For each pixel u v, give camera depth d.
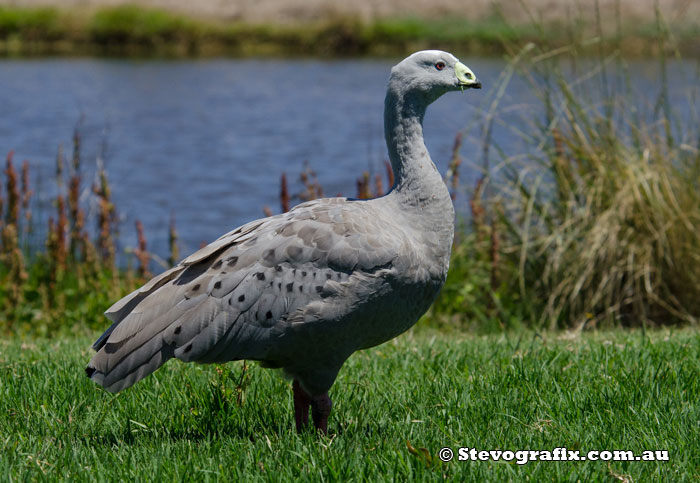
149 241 14.02
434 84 5.14
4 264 10.17
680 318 9.30
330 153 20.78
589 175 9.57
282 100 28.06
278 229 4.74
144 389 5.75
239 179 18.36
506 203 10.06
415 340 7.98
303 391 4.99
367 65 36.66
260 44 42.12
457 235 10.82
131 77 32.59
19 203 10.30
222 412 5.15
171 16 42.31
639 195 9.18
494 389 5.64
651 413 5.02
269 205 16.48
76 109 25.72
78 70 34.03
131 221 15.22
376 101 27.77
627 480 4.20
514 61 9.81
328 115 25.48
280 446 4.64
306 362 4.79
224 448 4.68
